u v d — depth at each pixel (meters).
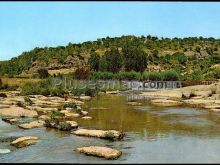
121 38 170.38
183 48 153.12
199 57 141.25
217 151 19.38
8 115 32.72
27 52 144.88
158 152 19.17
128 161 17.41
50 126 26.81
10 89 68.62
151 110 37.59
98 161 17.45
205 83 69.12
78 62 128.50
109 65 101.19
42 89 55.66
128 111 36.62
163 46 156.88
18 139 21.75
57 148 20.14
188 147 20.28
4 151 19.50
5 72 124.69
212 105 41.47
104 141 21.92
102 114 34.16
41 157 18.27
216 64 110.50
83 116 32.72
